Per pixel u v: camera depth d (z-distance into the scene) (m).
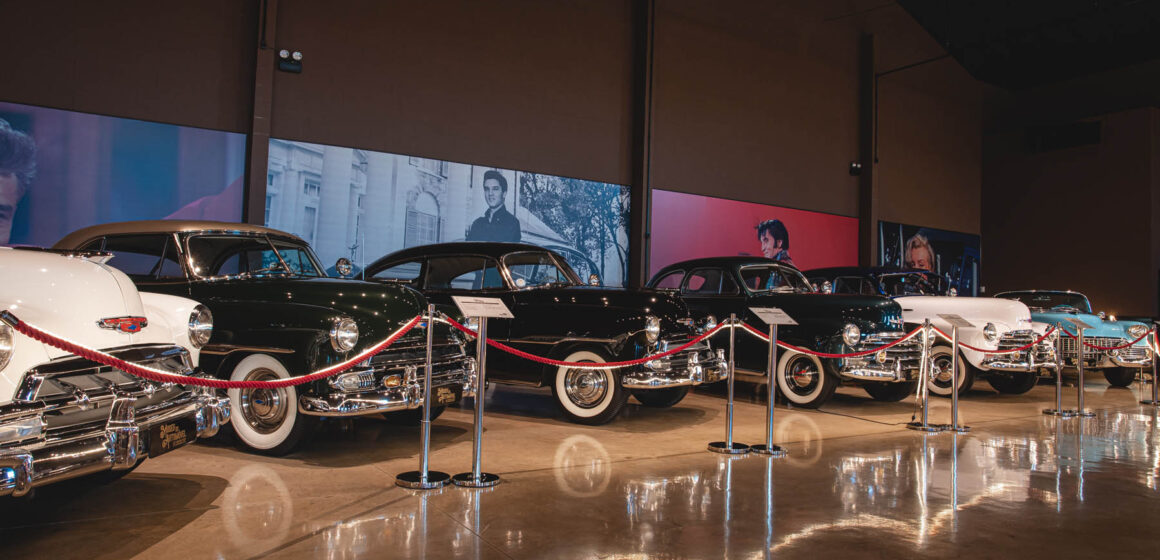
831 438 5.49
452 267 6.31
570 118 13.01
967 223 20.27
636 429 5.69
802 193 16.34
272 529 3.11
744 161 15.33
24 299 2.77
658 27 14.04
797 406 7.05
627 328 5.61
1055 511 3.67
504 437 5.26
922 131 18.89
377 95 11.09
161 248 4.83
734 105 15.19
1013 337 8.00
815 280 8.98
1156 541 3.24
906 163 18.47
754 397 7.77
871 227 17.25
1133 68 18.28
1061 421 6.62
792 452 4.95
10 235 8.62
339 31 10.78
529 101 12.54
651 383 5.57
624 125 13.67
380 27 11.12
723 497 3.77
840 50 17.06
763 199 15.63
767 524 3.34
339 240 10.73
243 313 4.50
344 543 2.96
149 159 9.47
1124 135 18.00
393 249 11.19
